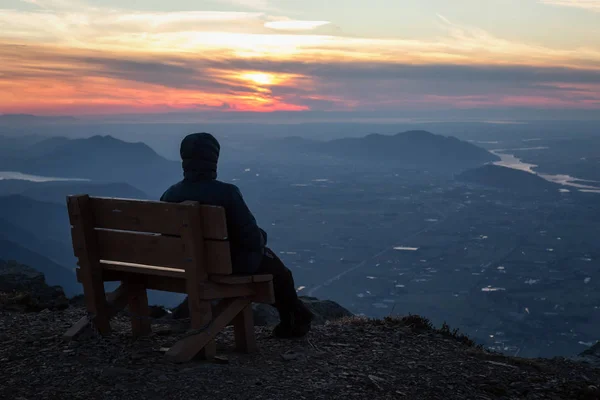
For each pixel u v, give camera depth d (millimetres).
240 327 5281
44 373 4508
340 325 6805
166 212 4684
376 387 4543
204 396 4141
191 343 4762
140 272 5008
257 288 5094
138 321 5559
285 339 5852
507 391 4859
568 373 5836
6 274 9492
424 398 4492
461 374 5129
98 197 5105
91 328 5387
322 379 4660
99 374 4465
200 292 4645
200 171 4988
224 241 4578
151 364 4703
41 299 8562
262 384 4438
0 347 5230
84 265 5230
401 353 5652
